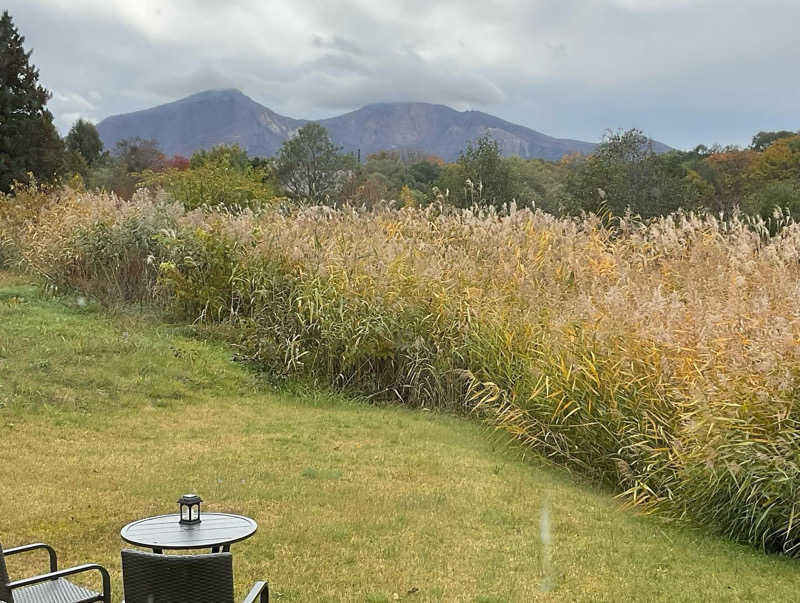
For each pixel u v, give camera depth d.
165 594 3.18
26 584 3.50
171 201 18.75
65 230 15.09
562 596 4.96
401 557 5.48
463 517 6.43
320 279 11.70
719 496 6.30
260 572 5.11
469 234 13.16
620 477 7.38
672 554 5.81
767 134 58.34
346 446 8.54
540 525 6.33
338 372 11.16
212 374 10.99
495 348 9.76
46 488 6.57
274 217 14.27
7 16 34.97
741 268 9.94
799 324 6.67
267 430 9.05
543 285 10.59
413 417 10.08
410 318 11.01
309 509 6.39
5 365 9.96
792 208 26.42
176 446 8.16
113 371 10.46
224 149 51.38
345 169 54.69
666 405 7.26
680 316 7.91
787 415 6.03
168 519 4.08
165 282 13.28
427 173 66.94
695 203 26.50
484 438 9.17
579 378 7.94
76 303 13.61
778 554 5.91
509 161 31.88
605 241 12.58
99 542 5.47
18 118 34.66
